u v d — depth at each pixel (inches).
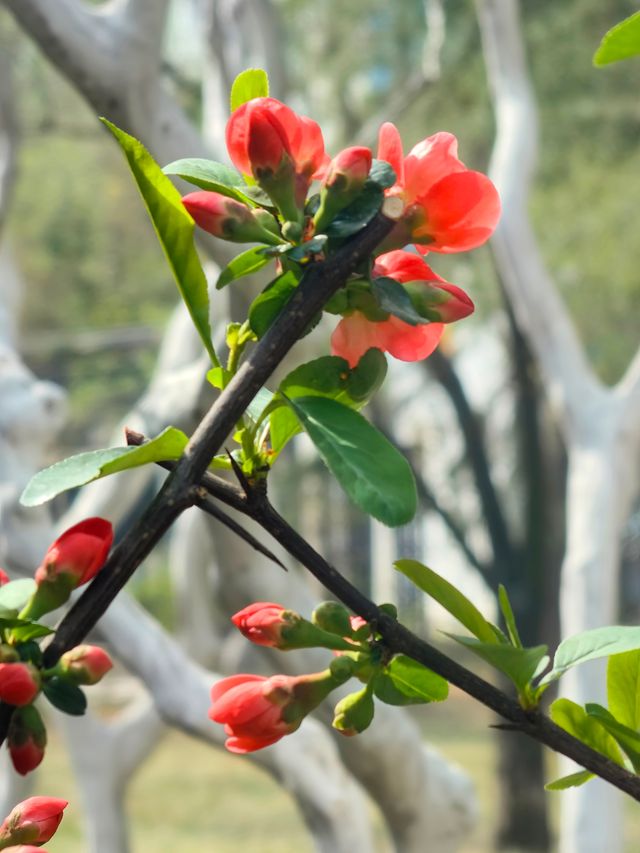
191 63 359.6
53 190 464.1
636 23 32.0
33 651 30.1
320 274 30.1
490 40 185.9
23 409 148.3
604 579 163.3
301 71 400.5
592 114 371.9
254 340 32.4
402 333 33.3
